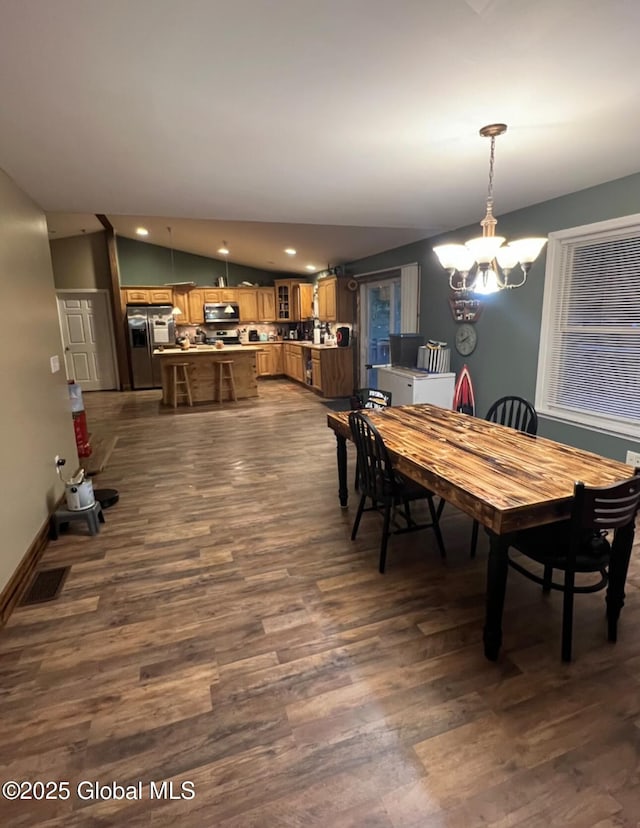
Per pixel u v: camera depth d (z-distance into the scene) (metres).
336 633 2.04
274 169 2.75
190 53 1.51
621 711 1.62
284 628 2.08
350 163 2.66
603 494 1.67
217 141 2.29
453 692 1.71
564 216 3.46
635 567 2.49
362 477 2.71
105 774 1.43
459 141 2.34
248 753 1.49
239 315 9.77
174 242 8.61
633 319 3.12
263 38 1.43
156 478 4.04
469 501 1.80
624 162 2.70
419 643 1.97
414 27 1.39
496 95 1.85
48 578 2.49
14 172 2.67
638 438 3.13
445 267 2.41
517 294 4.01
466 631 2.04
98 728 1.59
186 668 1.85
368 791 1.37
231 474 4.11
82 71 1.61
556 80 1.74
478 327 4.53
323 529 3.03
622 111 2.01
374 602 2.26
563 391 3.72
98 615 2.19
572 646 1.94
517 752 1.48
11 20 1.31
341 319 7.67
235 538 2.92
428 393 4.75
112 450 4.86
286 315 10.03
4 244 2.57
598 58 1.58
